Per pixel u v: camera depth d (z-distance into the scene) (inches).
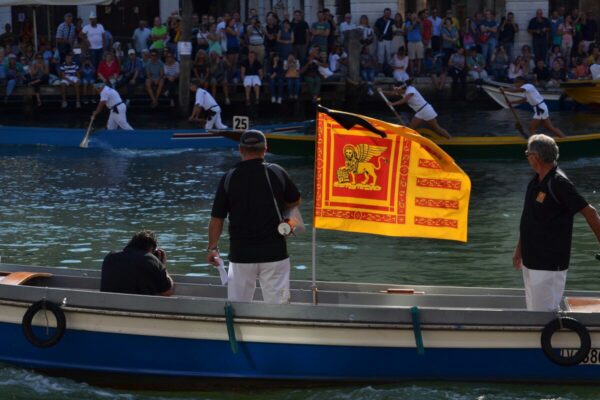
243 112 2464.3
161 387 658.8
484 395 634.2
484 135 1995.6
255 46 2390.5
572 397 631.8
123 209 1283.2
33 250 1059.3
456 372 644.1
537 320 631.2
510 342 636.7
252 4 3186.5
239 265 647.8
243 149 646.5
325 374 644.7
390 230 677.9
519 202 1317.7
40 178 1537.9
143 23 2452.0
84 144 1861.5
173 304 642.2
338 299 729.6
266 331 639.1
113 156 1780.3
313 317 635.5
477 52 2623.0
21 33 2637.8
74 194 1395.2
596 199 1344.7
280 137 1697.8
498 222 1194.0
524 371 642.2
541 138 627.5
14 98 2381.9
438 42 2586.1
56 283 761.0
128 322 648.4
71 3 2287.2
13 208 1291.8
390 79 2492.6
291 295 733.3
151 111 2437.3
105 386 664.4
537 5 2679.6
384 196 677.3
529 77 2605.8
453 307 722.8
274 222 644.7
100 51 2381.9
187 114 2300.7
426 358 642.2
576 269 973.2
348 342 639.1
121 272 677.9
